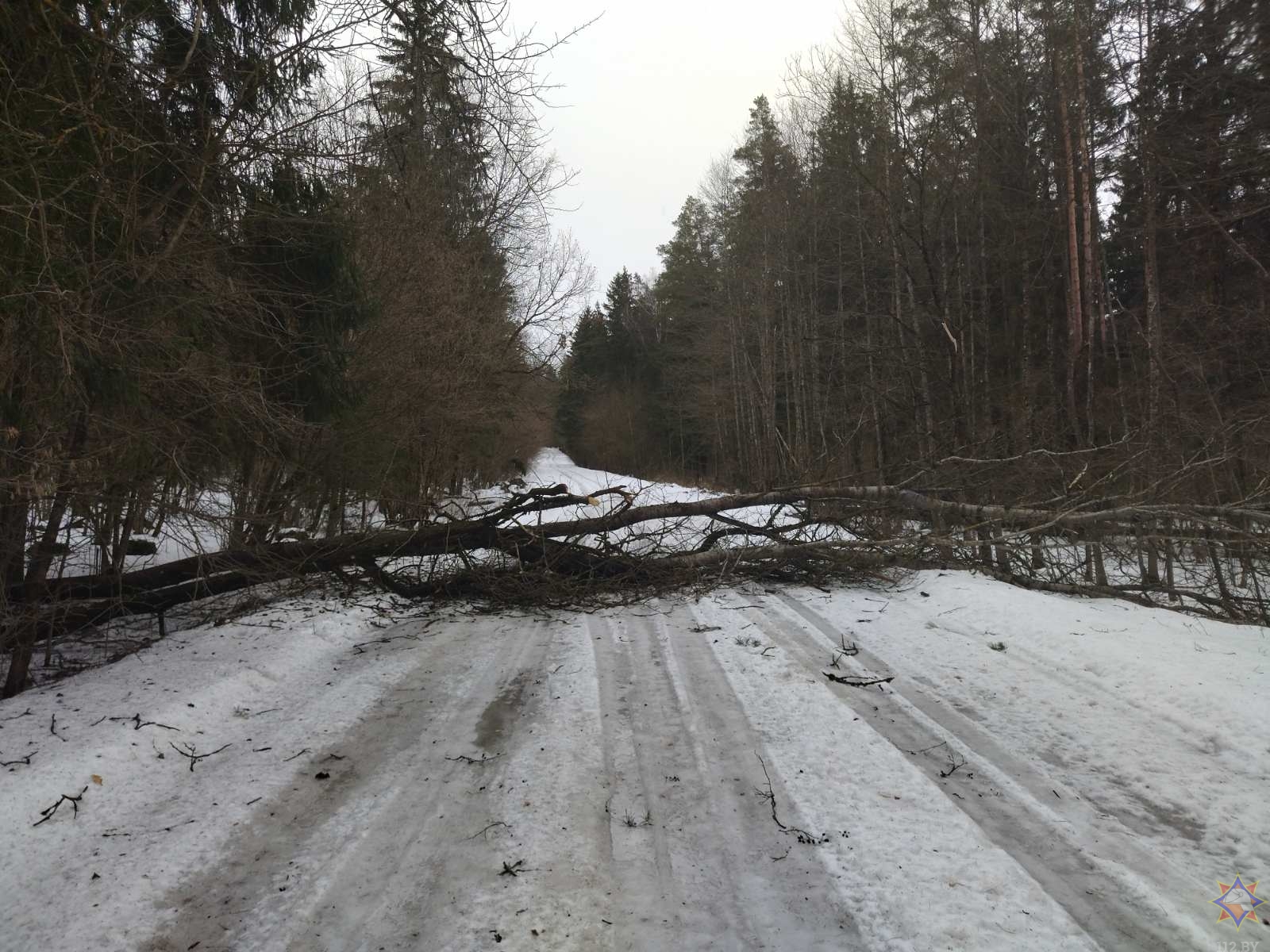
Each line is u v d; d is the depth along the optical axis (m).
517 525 8.64
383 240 9.98
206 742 4.31
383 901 2.70
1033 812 3.25
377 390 10.11
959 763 3.77
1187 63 12.50
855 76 17.56
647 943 2.44
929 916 2.52
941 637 6.23
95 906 2.68
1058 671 5.12
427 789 3.62
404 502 9.36
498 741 4.23
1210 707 4.15
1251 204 12.23
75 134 4.20
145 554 9.77
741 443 33.44
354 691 5.22
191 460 6.18
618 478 39.09
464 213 12.61
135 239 4.68
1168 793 3.37
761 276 27.66
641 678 5.39
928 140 14.54
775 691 4.98
